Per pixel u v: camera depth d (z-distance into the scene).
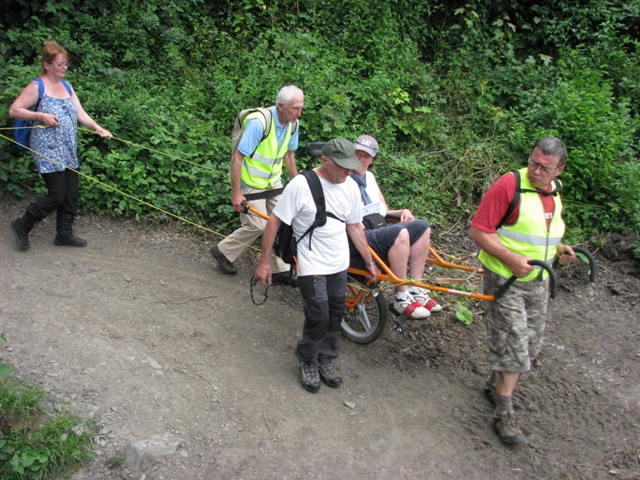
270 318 5.02
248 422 3.87
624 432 4.23
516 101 8.52
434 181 7.20
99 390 3.84
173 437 3.63
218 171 6.30
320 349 4.26
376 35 8.38
